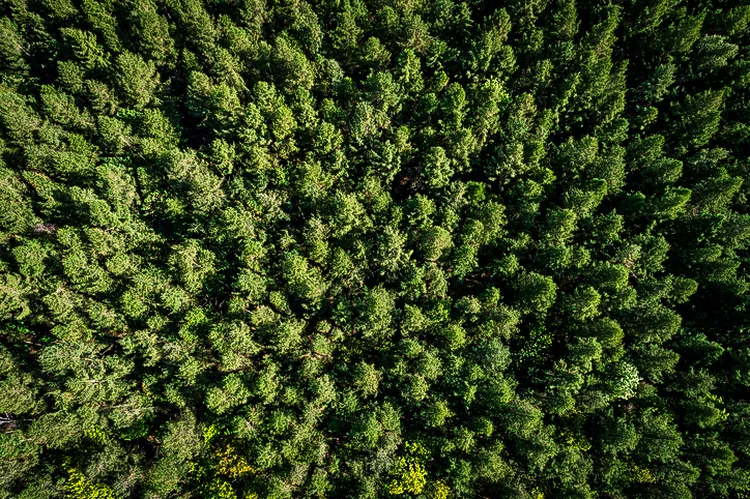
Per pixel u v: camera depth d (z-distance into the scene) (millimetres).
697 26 47812
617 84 48688
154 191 46031
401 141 45875
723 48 48219
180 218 46531
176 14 53188
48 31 53406
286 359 43719
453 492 38656
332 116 47875
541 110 50375
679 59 51031
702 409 40250
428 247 42688
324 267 44594
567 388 40250
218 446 40406
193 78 46625
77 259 41906
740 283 43281
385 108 46688
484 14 53594
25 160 49125
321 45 52812
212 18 53750
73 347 41094
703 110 47688
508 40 52656
